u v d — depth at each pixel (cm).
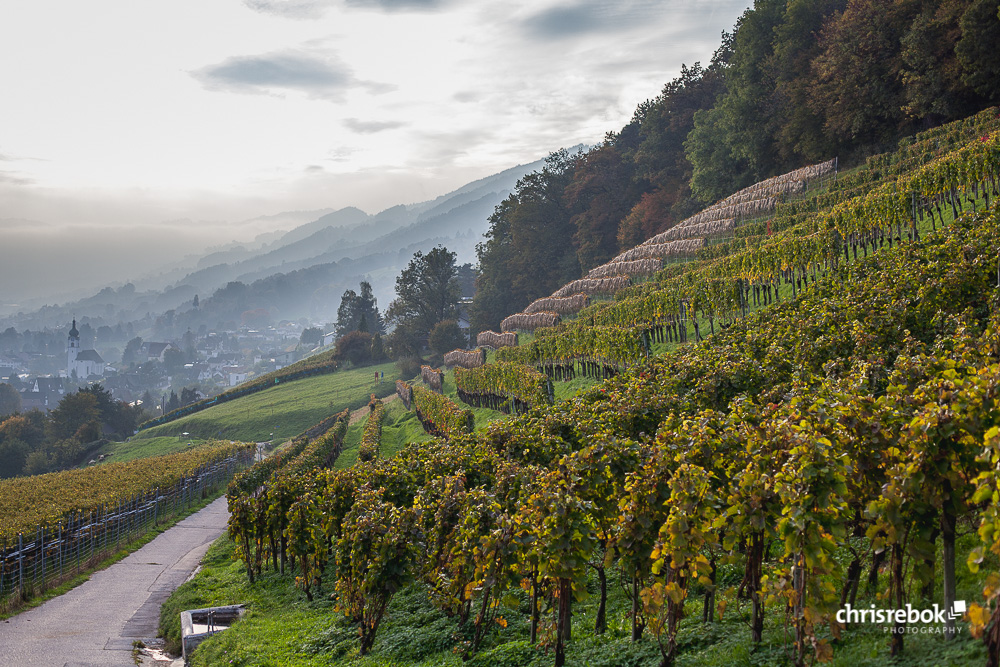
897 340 1633
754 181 8212
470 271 19975
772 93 7762
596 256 10950
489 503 1351
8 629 2294
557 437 1844
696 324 3653
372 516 1552
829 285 2594
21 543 2766
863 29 5966
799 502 827
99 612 2495
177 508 4725
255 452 7544
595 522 1256
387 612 1755
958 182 3014
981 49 4906
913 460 809
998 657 678
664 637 1090
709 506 938
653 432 1672
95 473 5094
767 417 1125
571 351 4362
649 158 10962
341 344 13762
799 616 850
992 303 1627
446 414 4700
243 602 2355
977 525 895
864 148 6366
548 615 1370
